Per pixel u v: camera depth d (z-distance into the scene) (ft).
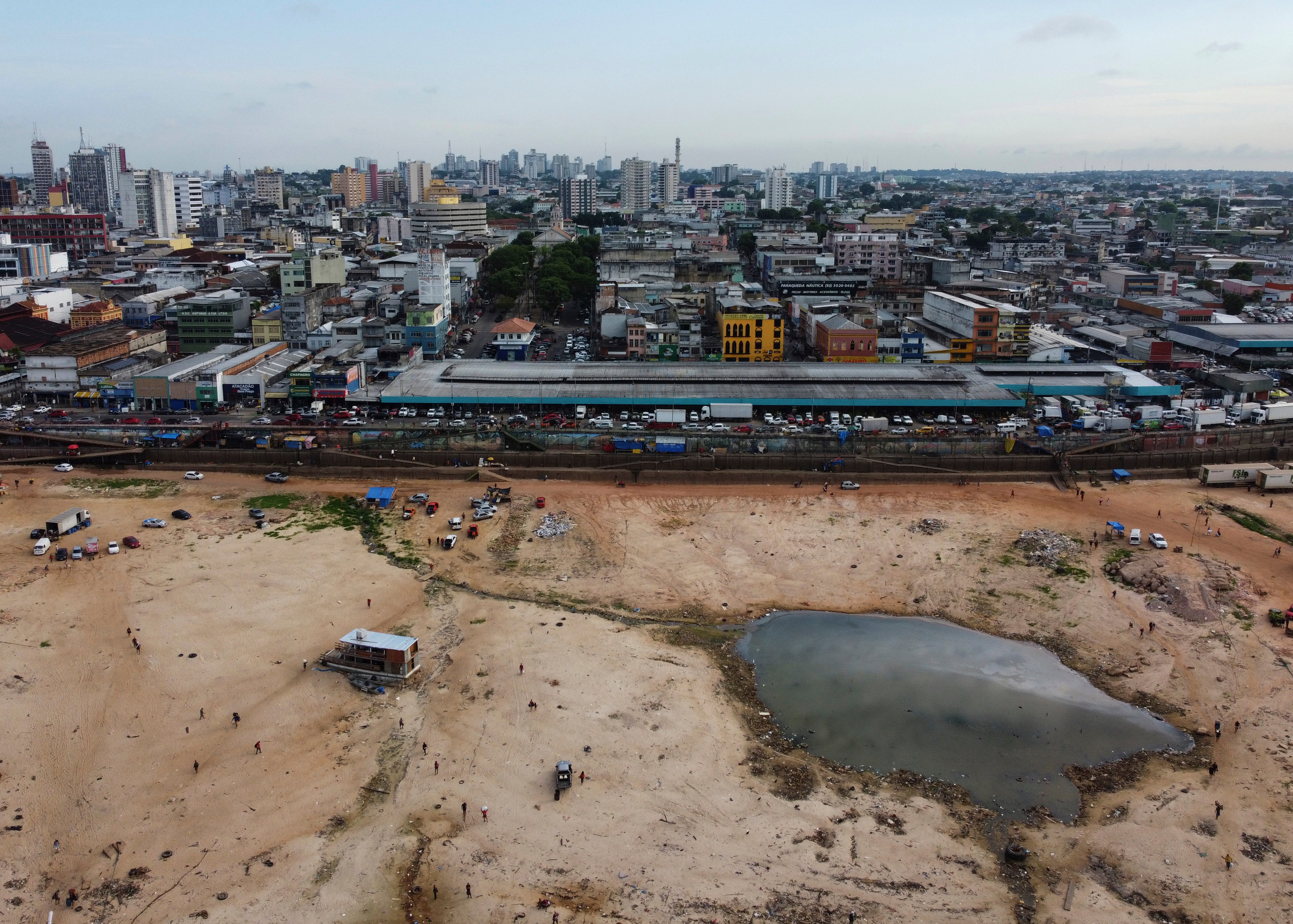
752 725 321.93
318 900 243.81
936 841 266.77
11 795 281.33
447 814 274.57
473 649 364.38
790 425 626.23
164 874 252.42
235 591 409.69
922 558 453.17
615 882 249.96
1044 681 352.90
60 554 436.35
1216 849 262.67
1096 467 569.64
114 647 361.71
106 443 586.86
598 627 385.50
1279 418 652.48
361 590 413.80
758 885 249.55
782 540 473.67
